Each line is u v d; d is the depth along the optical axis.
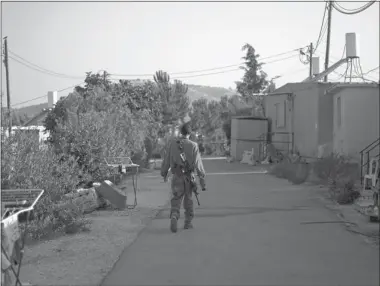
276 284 5.35
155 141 25.47
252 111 37.59
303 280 5.48
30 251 7.10
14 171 7.91
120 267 6.18
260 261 6.28
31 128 9.48
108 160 13.68
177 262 6.33
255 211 10.16
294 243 7.25
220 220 9.20
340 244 7.14
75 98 17.81
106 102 18.70
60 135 13.60
